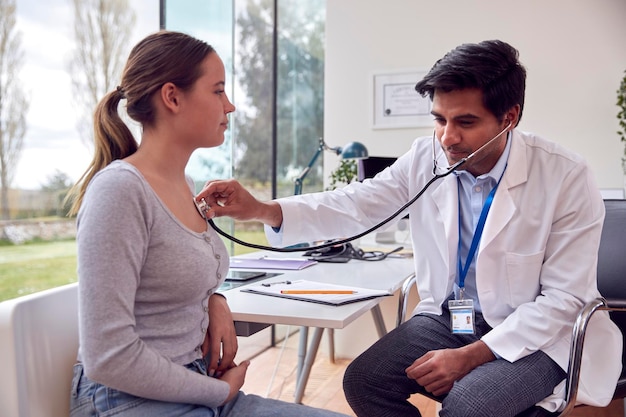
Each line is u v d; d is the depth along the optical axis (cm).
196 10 270
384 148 343
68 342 118
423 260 167
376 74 342
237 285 168
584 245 142
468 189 160
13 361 105
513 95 141
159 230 106
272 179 373
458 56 140
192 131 115
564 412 132
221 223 284
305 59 388
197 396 105
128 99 113
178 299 110
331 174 335
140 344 98
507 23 324
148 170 112
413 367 138
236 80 344
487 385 126
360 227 176
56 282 266
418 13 336
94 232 97
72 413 107
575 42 315
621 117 301
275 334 375
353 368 152
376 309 255
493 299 149
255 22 354
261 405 117
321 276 185
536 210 148
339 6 348
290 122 392
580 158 151
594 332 145
